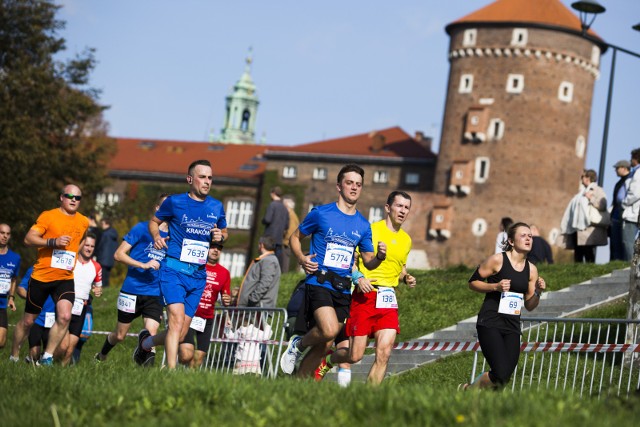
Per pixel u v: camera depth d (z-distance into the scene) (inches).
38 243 722.2
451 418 380.5
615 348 700.0
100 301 1476.4
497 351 601.9
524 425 362.3
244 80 7657.5
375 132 5241.1
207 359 868.6
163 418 404.5
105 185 3120.1
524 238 609.3
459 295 1186.0
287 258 1478.8
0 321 871.7
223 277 847.1
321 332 613.9
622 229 1211.2
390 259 629.6
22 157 2588.6
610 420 372.5
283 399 421.7
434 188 4690.0
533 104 4562.0
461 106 4658.0
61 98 2861.7
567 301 1076.5
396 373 911.7
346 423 386.0
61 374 504.7
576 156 4628.4
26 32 2834.6
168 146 5693.9
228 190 5319.9
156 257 784.9
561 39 4591.5
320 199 5073.8
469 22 4658.0
